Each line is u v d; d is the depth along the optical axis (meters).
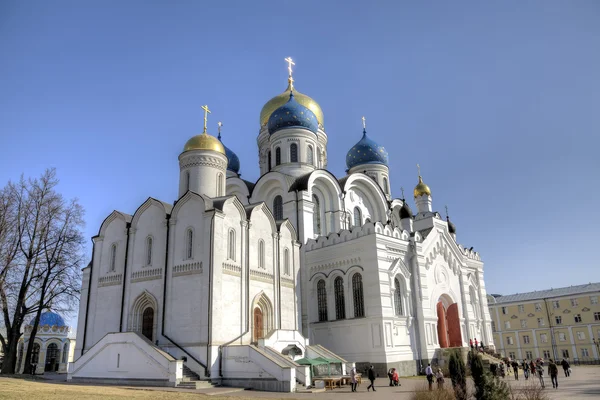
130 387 29.06
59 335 61.81
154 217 38.22
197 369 31.53
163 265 36.03
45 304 43.19
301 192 47.59
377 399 24.67
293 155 56.31
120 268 38.91
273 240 41.12
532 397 19.42
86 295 45.31
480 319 56.47
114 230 40.53
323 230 50.25
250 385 30.44
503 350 86.25
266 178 51.31
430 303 46.38
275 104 63.88
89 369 34.03
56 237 44.09
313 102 65.25
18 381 30.56
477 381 17.95
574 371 50.41
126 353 32.53
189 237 35.81
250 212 38.81
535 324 83.19
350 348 41.00
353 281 42.62
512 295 90.75
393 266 42.44
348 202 53.19
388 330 39.78
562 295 80.88
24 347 59.22
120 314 37.38
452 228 59.66
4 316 40.41
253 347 31.09
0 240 40.38
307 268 45.91
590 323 76.88
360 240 42.34
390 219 56.59
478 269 58.84
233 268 35.56
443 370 41.03
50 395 22.27
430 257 48.66
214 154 43.38
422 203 58.75
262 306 38.69
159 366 30.50
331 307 43.50
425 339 43.41
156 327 35.03
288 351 35.41
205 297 33.03
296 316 42.06
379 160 66.00
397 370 39.31
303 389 29.83
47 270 43.22
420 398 19.73
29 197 43.25
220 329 32.94
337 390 30.06
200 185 42.19
